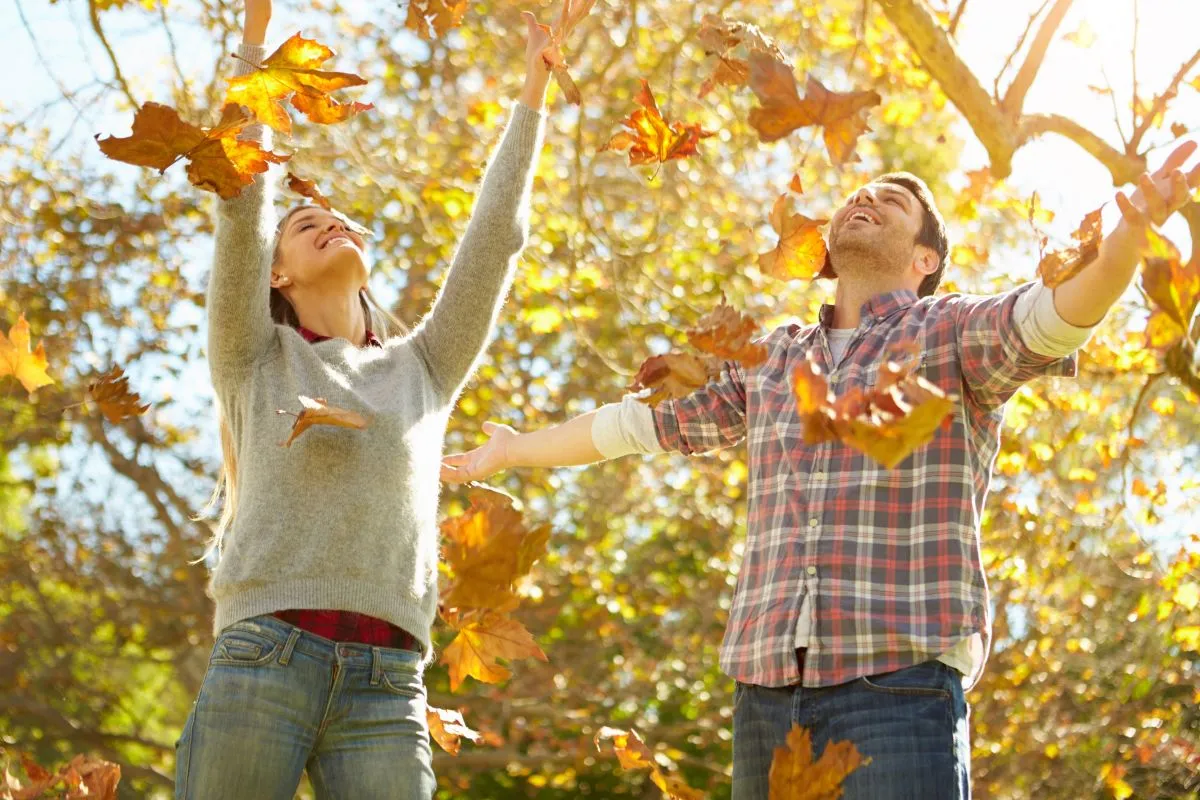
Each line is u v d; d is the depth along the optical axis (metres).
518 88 8.39
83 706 11.80
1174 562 6.91
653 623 11.34
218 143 2.41
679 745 11.62
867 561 2.73
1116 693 9.15
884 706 2.63
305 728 2.59
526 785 12.27
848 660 2.68
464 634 2.99
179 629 11.38
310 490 2.70
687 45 8.02
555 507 10.52
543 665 10.99
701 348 2.43
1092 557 8.53
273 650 2.59
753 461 3.01
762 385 3.08
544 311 7.69
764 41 2.92
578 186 6.32
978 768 9.23
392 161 8.25
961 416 2.80
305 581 2.63
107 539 11.28
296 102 2.44
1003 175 4.37
